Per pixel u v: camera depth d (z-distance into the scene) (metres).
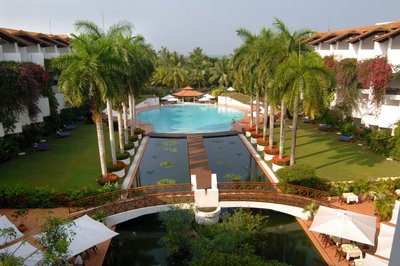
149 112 57.84
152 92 71.69
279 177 23.33
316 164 26.56
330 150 30.42
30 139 32.62
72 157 29.22
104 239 14.52
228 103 64.31
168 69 76.31
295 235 18.61
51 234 11.76
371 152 29.77
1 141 28.48
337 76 35.06
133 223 20.17
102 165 22.88
